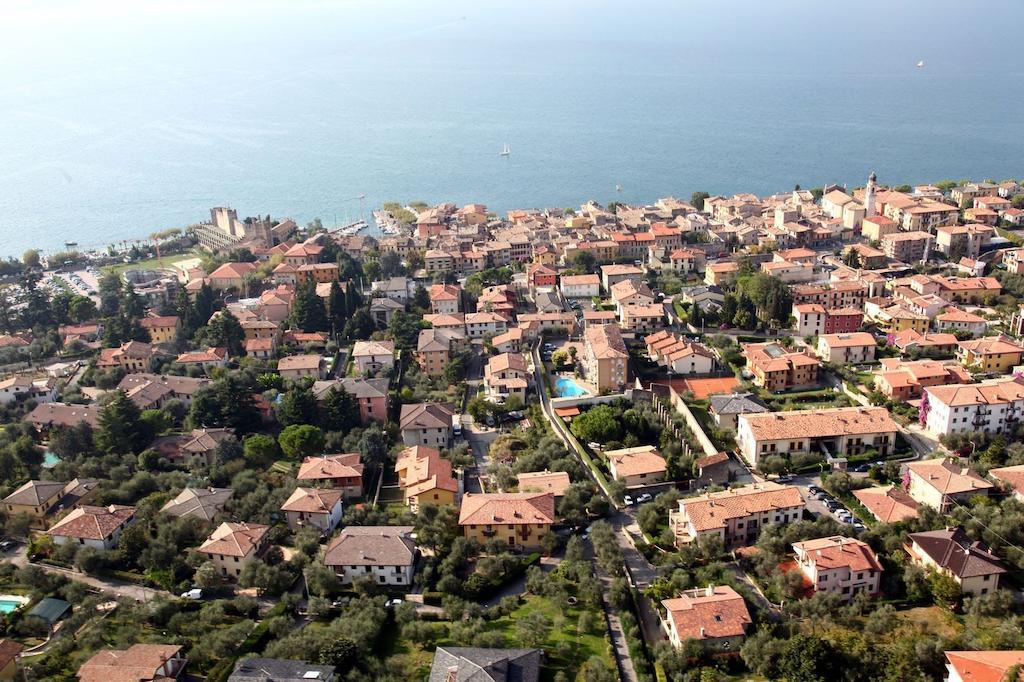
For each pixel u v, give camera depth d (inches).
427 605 6117.1
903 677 4936.0
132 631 5551.2
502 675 4859.7
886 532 6471.5
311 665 4987.7
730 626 5457.7
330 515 7165.4
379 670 5162.4
